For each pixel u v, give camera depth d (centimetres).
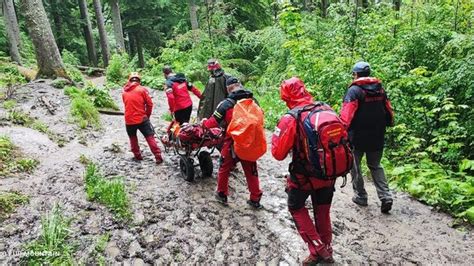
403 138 745
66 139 764
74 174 589
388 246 460
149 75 1686
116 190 516
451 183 569
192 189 575
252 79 1532
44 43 1238
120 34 2281
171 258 415
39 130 771
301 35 1164
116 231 448
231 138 511
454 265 426
